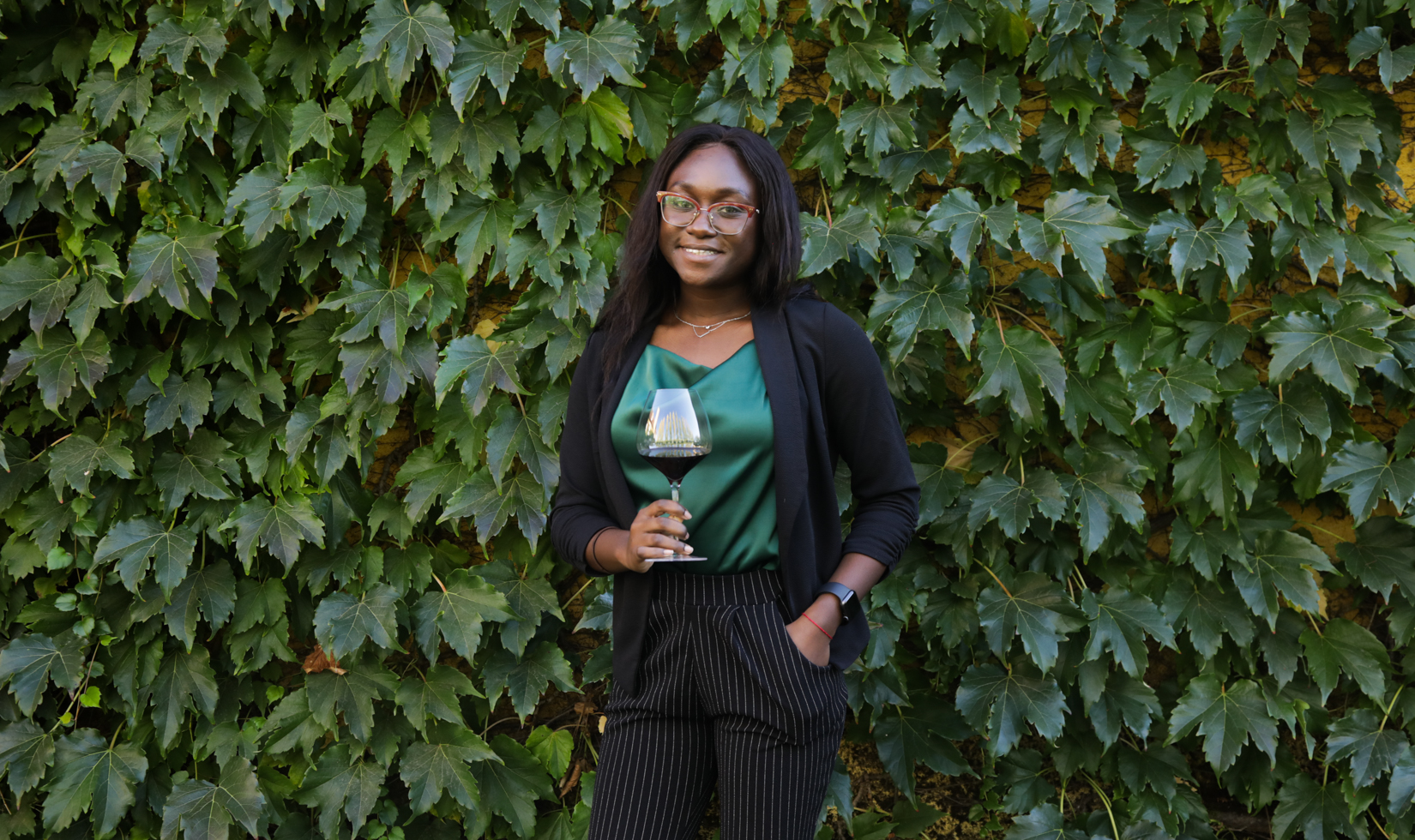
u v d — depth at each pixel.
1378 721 1.97
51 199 2.04
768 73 1.98
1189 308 2.01
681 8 1.99
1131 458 2.00
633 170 2.15
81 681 2.03
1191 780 2.00
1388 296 2.02
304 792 1.96
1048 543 2.04
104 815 1.95
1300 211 1.97
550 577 2.13
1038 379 1.90
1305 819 1.98
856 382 1.37
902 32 2.07
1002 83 1.99
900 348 1.91
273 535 1.99
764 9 2.03
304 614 2.11
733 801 1.28
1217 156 2.10
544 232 2.00
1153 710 1.96
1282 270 2.07
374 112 2.12
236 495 2.07
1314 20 2.08
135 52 2.11
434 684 2.02
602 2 2.04
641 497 1.41
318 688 1.99
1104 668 1.99
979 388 1.91
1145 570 2.06
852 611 1.33
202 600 2.01
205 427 2.13
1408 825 1.97
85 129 2.06
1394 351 1.94
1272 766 1.99
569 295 2.01
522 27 2.09
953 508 2.01
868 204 2.07
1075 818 2.03
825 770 1.32
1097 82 1.98
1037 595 1.97
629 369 1.42
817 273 1.95
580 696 2.17
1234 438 1.99
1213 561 1.98
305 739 1.98
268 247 2.04
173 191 2.05
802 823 1.29
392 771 2.12
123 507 2.07
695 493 1.33
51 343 2.00
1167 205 2.08
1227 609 2.00
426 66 2.07
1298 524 2.09
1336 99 1.97
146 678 2.04
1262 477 2.06
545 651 2.05
